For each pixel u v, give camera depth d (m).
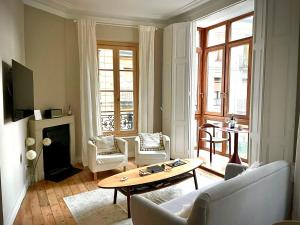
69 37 4.64
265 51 3.15
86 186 3.76
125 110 5.28
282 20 2.95
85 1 4.20
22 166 3.43
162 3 4.36
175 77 4.95
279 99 3.04
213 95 5.57
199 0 4.25
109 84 5.09
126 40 5.12
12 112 2.79
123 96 5.23
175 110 5.01
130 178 2.98
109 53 5.04
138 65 5.24
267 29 3.12
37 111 3.99
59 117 4.31
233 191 1.59
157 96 5.49
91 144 4.01
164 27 5.33
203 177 4.09
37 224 2.70
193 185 3.74
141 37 5.06
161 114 5.57
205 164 4.70
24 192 3.46
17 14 3.45
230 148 4.97
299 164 2.22
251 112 3.43
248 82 4.69
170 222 1.66
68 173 4.30
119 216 2.86
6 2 2.85
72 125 4.62
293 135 2.91
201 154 5.48
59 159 4.45
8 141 2.74
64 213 2.94
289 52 2.90
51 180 4.00
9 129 2.80
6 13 2.84
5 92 2.71
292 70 2.88
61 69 4.57
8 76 2.88
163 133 5.40
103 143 4.28
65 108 4.69
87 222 2.73
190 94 4.82
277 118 3.07
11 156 2.85
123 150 4.26
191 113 4.86
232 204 1.58
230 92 5.14
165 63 5.18
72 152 4.66
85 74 4.65
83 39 4.60
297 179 2.23
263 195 1.86
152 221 1.81
